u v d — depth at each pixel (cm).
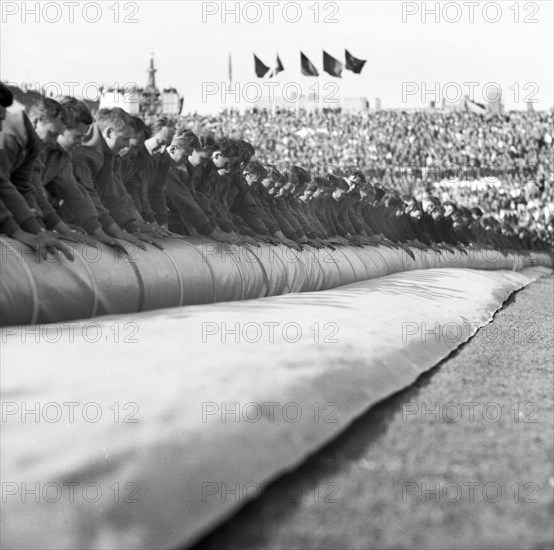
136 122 923
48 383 401
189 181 1116
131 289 737
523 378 698
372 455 446
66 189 804
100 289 682
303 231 1516
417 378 691
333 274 1426
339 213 1894
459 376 705
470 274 1962
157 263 816
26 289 596
